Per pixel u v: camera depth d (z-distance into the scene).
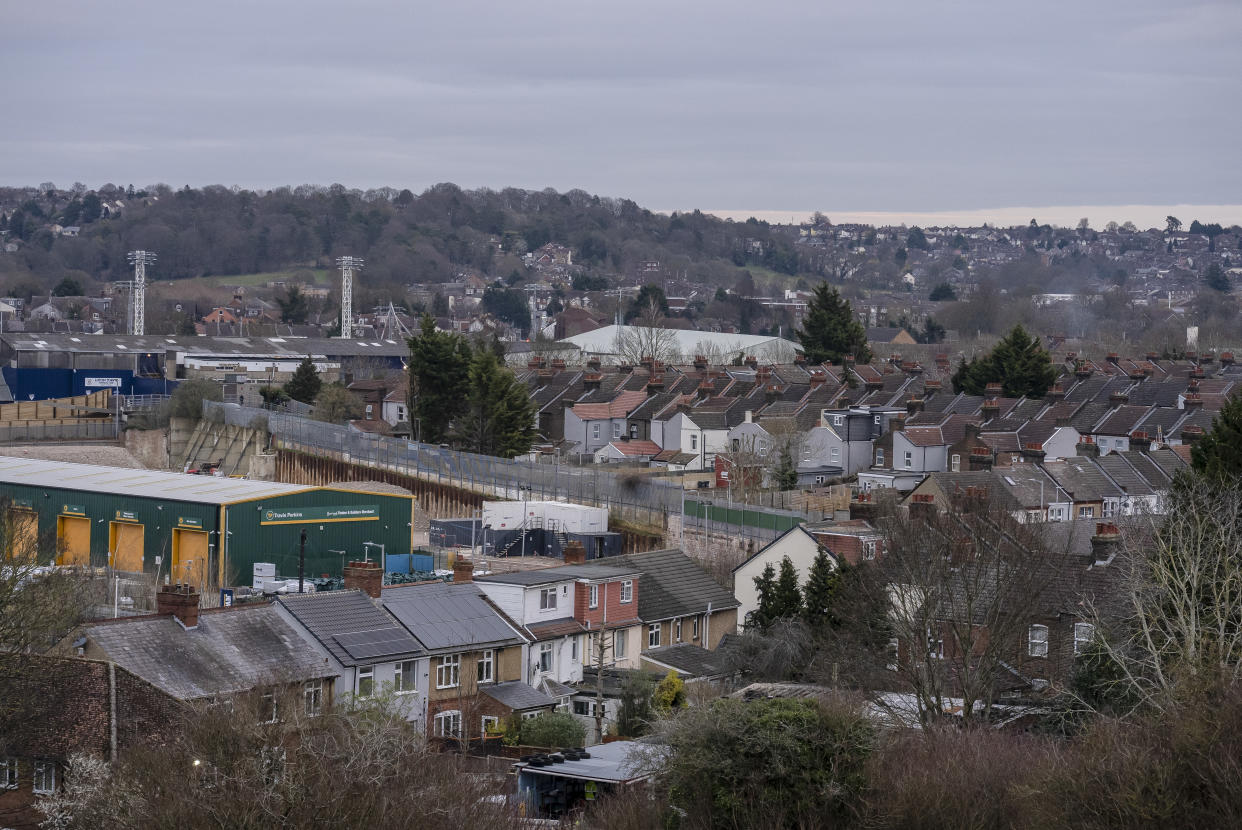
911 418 139.00
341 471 134.25
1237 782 39.91
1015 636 62.44
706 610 83.38
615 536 103.00
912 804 44.47
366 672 61.38
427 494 123.81
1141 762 41.44
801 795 45.06
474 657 66.94
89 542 98.31
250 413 148.38
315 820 41.00
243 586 89.62
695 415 146.00
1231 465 71.94
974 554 67.00
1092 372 179.25
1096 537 70.38
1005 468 111.31
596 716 67.81
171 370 190.38
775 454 132.00
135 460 152.38
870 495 103.38
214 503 92.94
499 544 101.44
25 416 163.12
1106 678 57.56
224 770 42.53
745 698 62.12
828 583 76.94
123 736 52.38
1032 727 59.22
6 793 52.25
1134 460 118.25
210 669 57.09
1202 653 53.66
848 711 46.91
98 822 43.78
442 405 147.50
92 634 56.81
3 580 58.97
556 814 50.94
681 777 46.06
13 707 52.56
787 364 197.50
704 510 101.75
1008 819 44.56
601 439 158.12
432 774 45.75
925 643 61.38
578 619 74.62
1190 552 59.88
